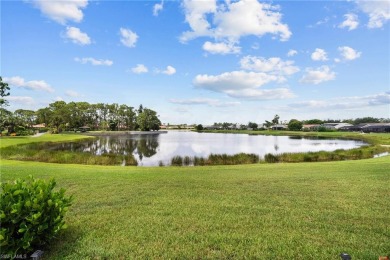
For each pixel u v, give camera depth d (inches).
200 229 214.4
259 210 264.5
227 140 2736.2
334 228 218.5
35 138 2198.6
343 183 393.1
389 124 4343.0
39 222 156.7
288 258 168.6
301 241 192.7
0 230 143.6
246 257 168.9
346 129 4943.4
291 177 448.1
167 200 299.4
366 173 483.8
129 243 186.7
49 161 919.7
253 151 1508.4
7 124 2778.1
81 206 272.2
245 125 7313.0
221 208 270.4
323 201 296.7
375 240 195.5
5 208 148.3
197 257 168.4
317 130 4904.0
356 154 1173.7
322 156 1078.4
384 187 366.3
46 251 171.9
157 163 962.7
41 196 159.0
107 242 188.1
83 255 167.9
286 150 1582.2
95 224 222.5
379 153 1258.6
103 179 417.7
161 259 165.5
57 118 3993.6
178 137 3425.2
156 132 5324.8
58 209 169.2
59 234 198.4
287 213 255.8
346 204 285.6
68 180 402.6
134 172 514.9
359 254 172.2
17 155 994.7
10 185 157.9
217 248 181.3
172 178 438.6
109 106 5447.8
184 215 248.5
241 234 204.4
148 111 5575.8
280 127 6156.5
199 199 304.5
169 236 199.6
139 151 1508.4
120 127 5477.4
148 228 215.3
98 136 3331.7
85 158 968.9
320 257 169.3
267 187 368.2
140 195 320.8
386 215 250.2
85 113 5068.9
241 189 356.2
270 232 209.0
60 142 1974.7
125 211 258.4
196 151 1513.3
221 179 431.2
